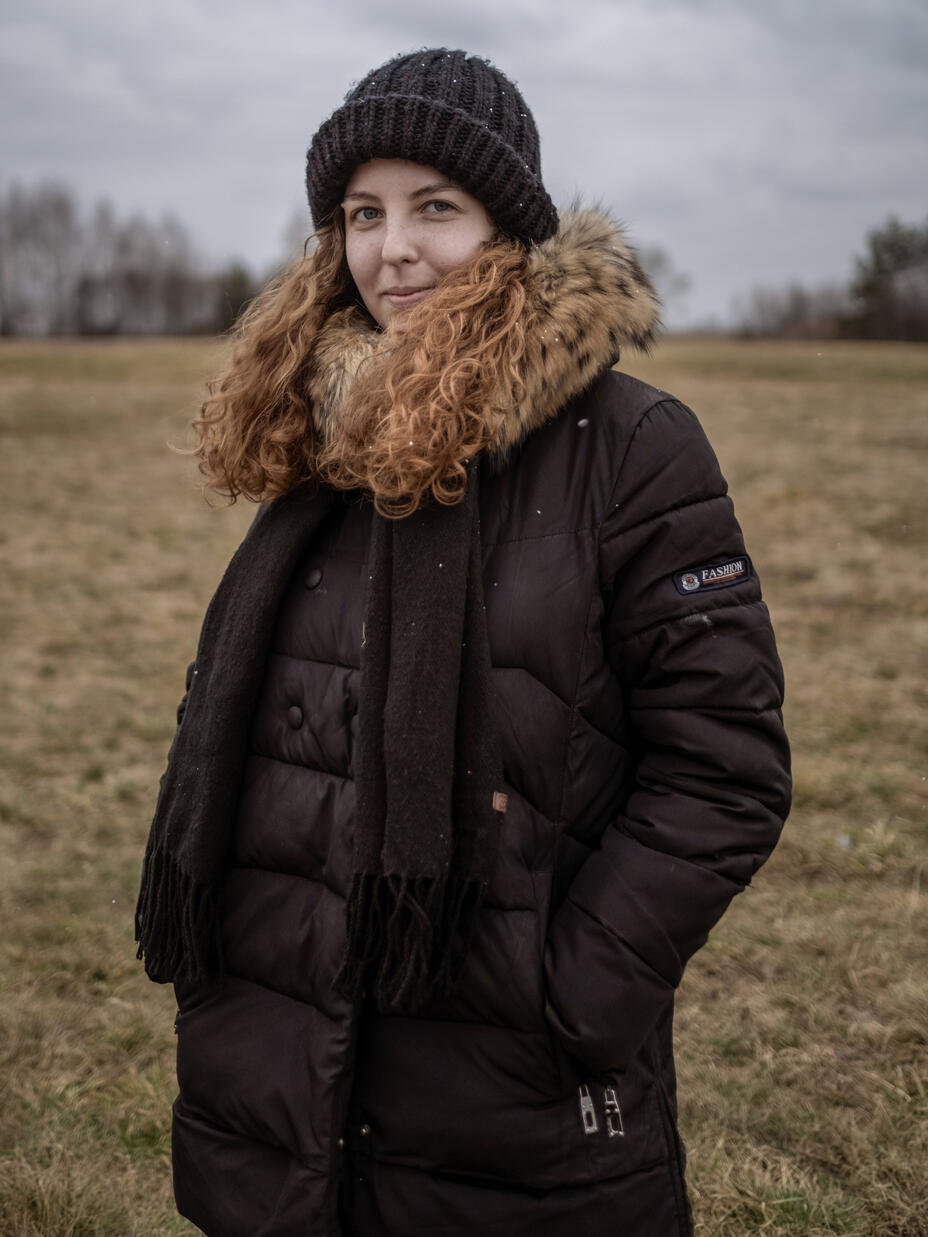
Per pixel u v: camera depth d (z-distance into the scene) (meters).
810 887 3.53
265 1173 1.38
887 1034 2.70
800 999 2.89
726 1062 2.67
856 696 5.33
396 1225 1.33
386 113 1.37
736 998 2.93
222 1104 1.40
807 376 20.83
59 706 5.65
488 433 1.28
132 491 11.91
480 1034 1.30
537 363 1.30
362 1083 1.35
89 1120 2.53
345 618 1.38
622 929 1.27
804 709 5.18
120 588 8.18
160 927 1.45
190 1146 1.45
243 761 1.43
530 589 1.30
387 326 1.48
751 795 1.30
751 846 1.30
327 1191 1.30
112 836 4.16
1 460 13.34
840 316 45.88
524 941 1.28
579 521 1.32
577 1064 1.31
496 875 1.28
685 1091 2.55
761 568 8.09
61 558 9.05
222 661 1.42
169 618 7.40
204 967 1.42
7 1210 2.21
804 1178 2.22
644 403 1.35
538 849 1.32
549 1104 1.31
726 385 19.25
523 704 1.29
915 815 4.01
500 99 1.45
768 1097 2.52
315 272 1.56
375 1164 1.35
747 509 9.85
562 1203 1.30
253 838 1.41
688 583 1.30
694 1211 2.17
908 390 18.27
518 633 1.30
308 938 1.36
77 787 4.62
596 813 1.36
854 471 11.14
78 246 67.06
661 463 1.31
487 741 1.26
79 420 16.48
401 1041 1.33
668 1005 1.44
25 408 17.36
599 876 1.31
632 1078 1.35
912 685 5.47
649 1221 1.34
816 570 7.94
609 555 1.31
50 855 3.98
